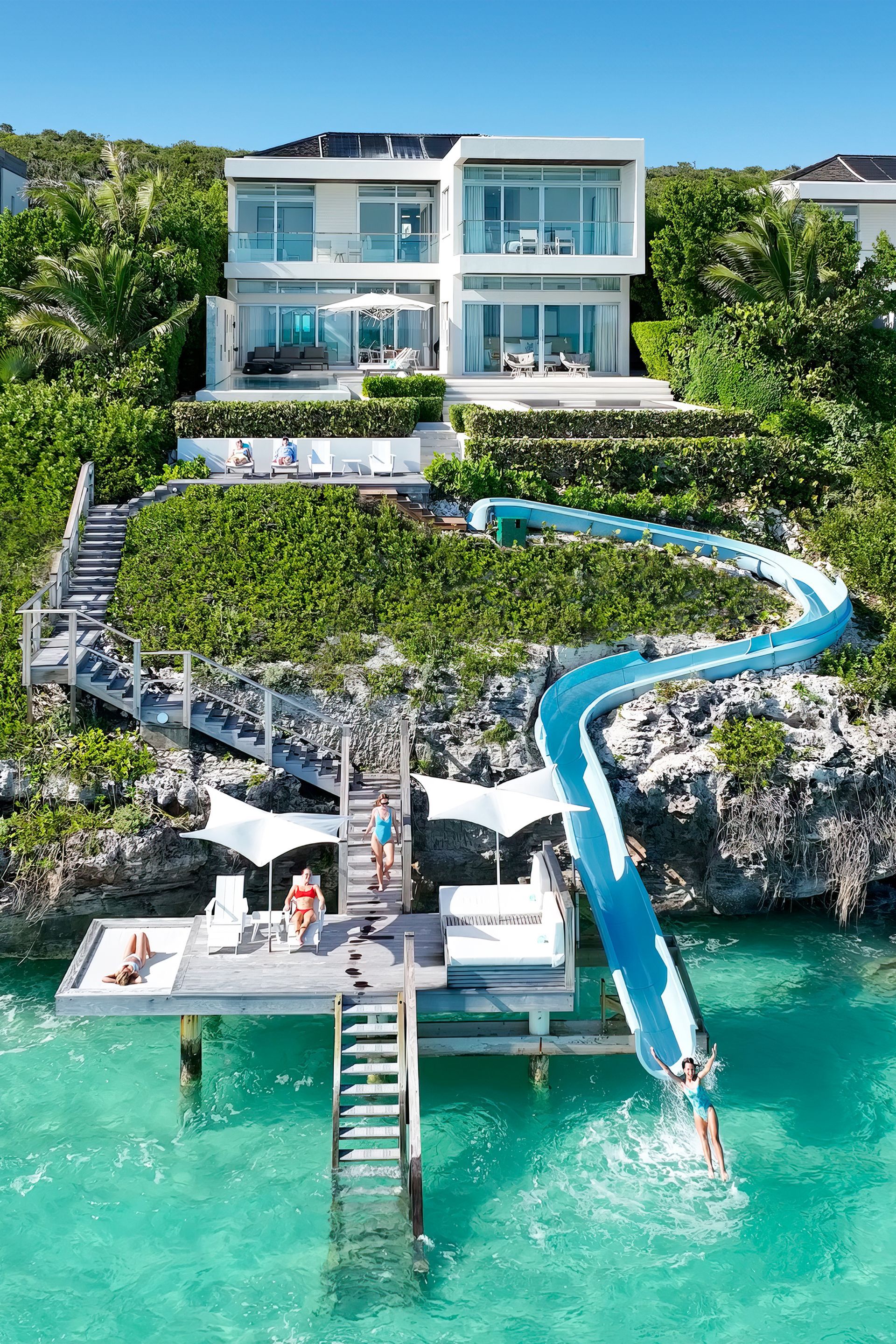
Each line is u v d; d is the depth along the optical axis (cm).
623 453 3447
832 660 2784
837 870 2497
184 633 2669
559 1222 1638
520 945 1884
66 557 2752
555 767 2353
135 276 3706
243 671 2598
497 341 4588
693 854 2523
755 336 3966
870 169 5656
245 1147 1781
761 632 2889
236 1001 1759
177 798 2334
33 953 2352
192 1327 1452
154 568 2855
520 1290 1519
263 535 2983
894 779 2550
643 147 4378
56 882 2248
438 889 2503
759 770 2480
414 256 4719
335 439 3359
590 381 4281
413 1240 1584
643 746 2525
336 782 2398
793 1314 1485
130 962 1825
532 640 2761
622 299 4619
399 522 3089
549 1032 1872
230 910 1900
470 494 3291
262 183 4806
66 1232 1600
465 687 2620
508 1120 1858
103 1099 1883
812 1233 1619
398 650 2688
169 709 2403
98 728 2417
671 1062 1825
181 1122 1831
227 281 4691
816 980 2280
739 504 3516
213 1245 1585
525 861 2556
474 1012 1830
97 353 3681
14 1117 1828
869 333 4178
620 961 2017
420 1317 1474
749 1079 1958
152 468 3250
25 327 3566
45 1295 1497
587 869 2217
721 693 2645
